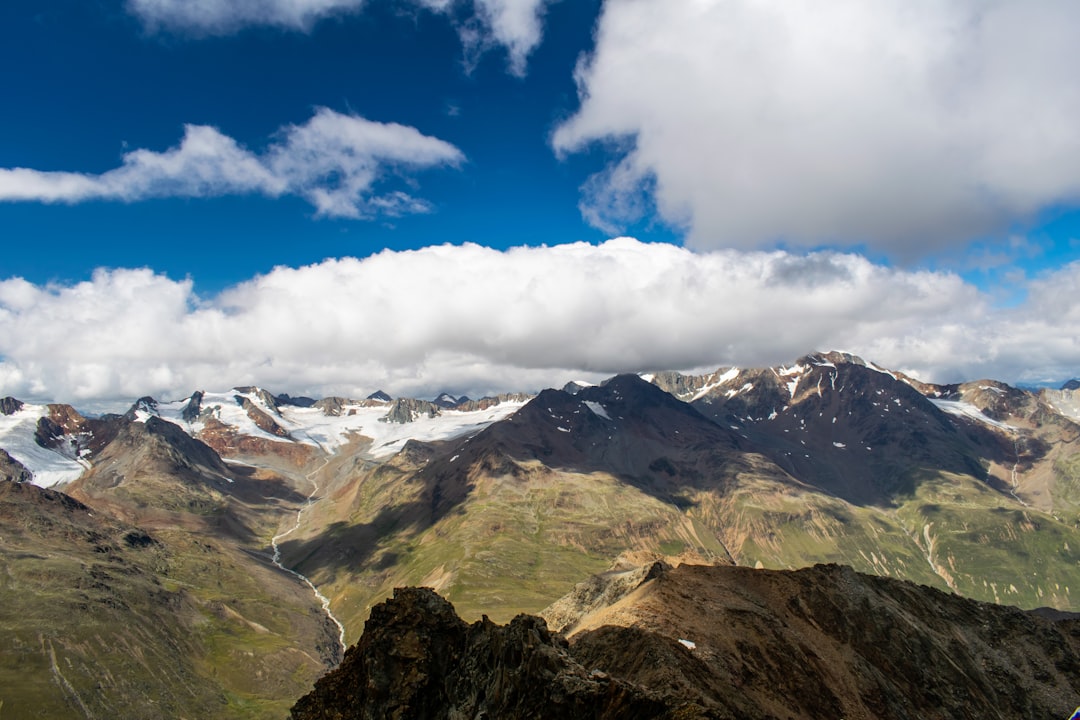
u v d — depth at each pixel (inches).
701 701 2647.6
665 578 5585.6
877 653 5561.0
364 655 2950.3
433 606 3093.0
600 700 2407.7
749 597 5610.2
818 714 4397.1
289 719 2829.7
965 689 5649.6
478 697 2689.5
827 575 6289.4
